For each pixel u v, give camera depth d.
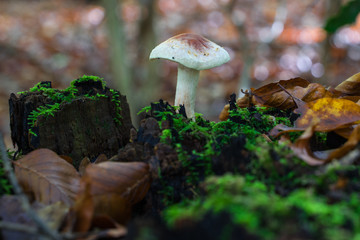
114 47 1.08
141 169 0.36
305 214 0.30
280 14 1.91
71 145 0.41
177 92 0.44
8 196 0.34
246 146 0.35
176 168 0.36
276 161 0.34
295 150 0.35
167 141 0.37
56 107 0.40
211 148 0.36
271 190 0.33
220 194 0.32
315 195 0.33
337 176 0.33
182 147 0.37
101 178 0.35
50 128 0.40
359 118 0.37
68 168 0.36
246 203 0.30
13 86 1.53
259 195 0.31
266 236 0.28
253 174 0.34
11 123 0.41
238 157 0.35
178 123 0.39
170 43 0.41
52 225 0.33
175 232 0.30
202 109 1.52
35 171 0.36
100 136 0.42
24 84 1.58
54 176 0.36
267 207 0.30
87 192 0.33
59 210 0.34
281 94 0.43
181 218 0.30
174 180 0.36
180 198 0.36
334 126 0.37
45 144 0.40
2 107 1.32
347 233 0.29
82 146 0.41
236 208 0.30
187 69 0.43
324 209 0.31
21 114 0.41
